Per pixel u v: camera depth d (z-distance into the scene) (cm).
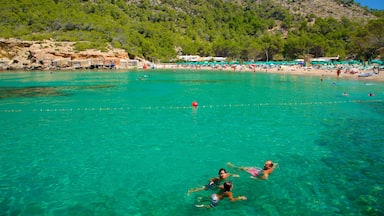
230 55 10006
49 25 8244
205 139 1295
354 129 1452
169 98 2495
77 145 1218
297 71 5619
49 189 840
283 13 16188
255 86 3397
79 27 8506
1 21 7969
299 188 839
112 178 912
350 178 900
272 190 829
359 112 1867
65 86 3459
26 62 6619
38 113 1878
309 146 1198
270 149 1165
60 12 8994
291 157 1079
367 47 7256
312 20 15688
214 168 985
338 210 726
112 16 10369
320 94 2667
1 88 3241
